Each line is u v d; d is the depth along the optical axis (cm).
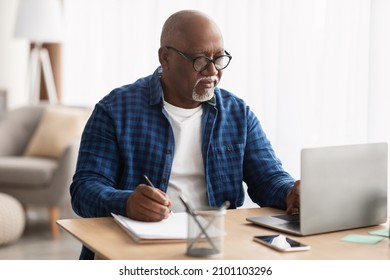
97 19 485
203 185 202
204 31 186
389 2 247
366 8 259
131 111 197
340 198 155
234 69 327
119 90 203
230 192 202
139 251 136
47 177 409
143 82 206
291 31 289
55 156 441
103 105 197
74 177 189
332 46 273
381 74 248
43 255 361
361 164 158
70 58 520
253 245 142
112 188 179
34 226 439
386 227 162
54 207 411
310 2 285
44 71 540
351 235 152
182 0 371
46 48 549
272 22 302
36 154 448
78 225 158
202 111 204
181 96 200
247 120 210
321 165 151
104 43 471
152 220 156
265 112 305
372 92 249
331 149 152
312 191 150
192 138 202
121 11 439
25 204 415
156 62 391
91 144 193
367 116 253
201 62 185
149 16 418
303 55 287
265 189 198
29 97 542
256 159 206
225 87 333
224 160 202
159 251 136
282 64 291
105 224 160
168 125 198
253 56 313
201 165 201
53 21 505
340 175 155
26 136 469
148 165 195
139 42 426
